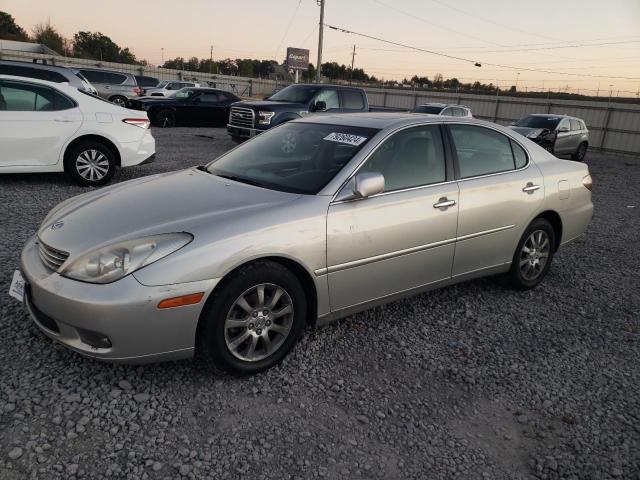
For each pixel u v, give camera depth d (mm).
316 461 2453
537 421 2896
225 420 2689
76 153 7488
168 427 2604
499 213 4199
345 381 3125
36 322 2928
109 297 2590
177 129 18031
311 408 2844
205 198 3254
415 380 3199
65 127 7352
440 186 3830
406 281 3705
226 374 3010
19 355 3088
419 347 3602
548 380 3309
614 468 2559
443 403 2994
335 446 2564
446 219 3805
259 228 2932
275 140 4152
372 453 2541
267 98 14586
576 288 5012
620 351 3770
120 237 2766
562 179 4766
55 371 2965
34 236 3352
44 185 7602
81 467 2299
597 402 3107
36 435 2459
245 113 13117
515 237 4414
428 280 3861
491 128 4402
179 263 2693
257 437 2578
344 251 3273
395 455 2541
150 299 2625
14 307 3643
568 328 4094
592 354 3693
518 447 2678
